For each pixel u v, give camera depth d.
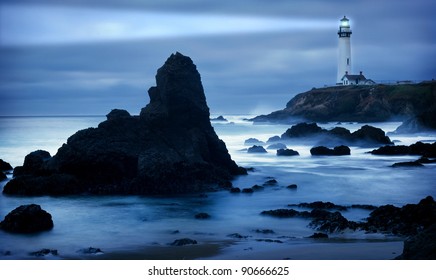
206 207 39.16
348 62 171.38
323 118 144.75
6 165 56.00
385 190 46.78
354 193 45.25
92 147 45.66
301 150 82.25
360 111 142.38
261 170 58.44
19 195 42.84
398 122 136.00
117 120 48.12
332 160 69.38
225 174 50.16
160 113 50.00
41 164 47.69
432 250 20.81
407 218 32.94
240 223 34.44
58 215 36.59
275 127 134.62
